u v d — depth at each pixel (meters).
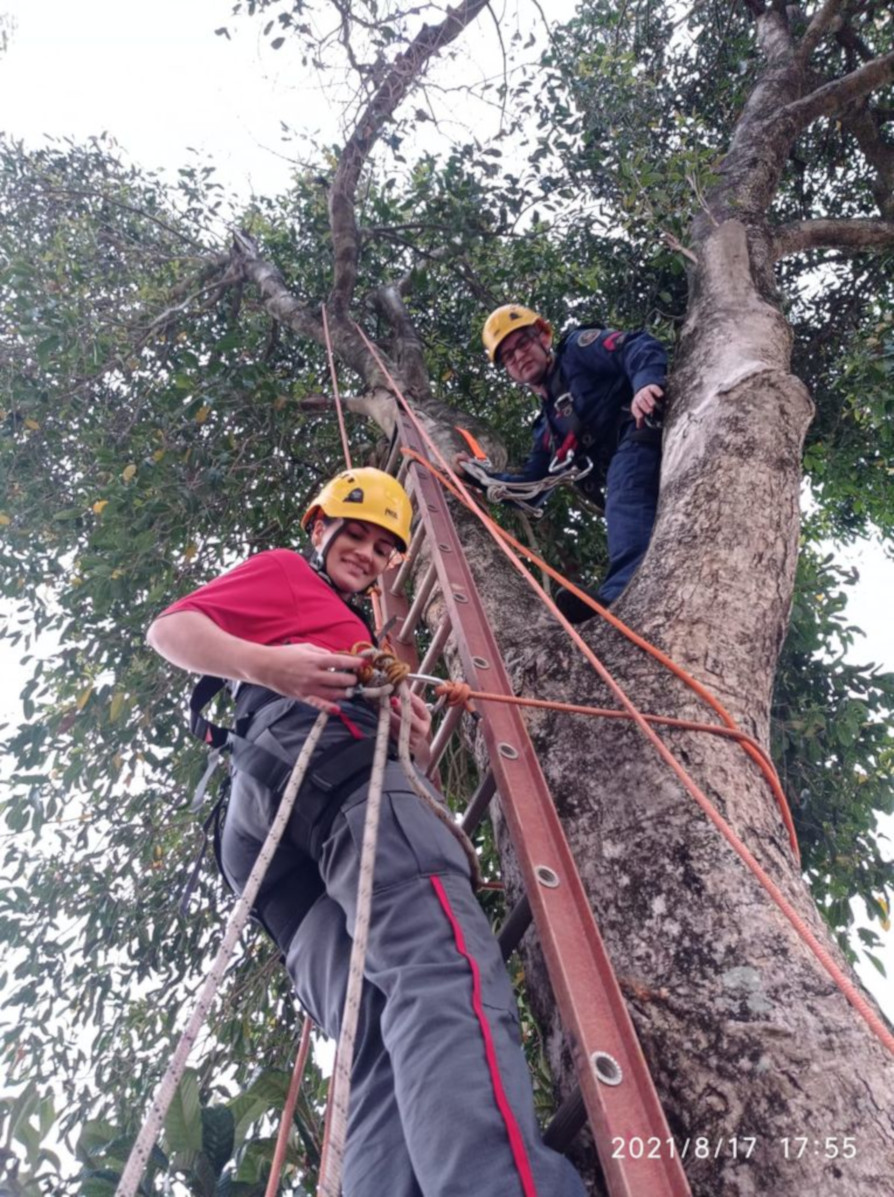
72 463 6.43
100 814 5.74
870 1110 1.42
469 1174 1.25
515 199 6.72
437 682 2.01
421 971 1.51
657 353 3.76
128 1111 4.97
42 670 5.66
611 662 2.41
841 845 5.22
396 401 5.07
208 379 5.77
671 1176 1.28
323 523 2.44
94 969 5.39
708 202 5.02
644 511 3.44
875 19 7.17
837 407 6.97
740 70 7.20
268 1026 5.30
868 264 7.14
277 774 1.84
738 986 1.62
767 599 2.56
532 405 6.92
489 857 5.27
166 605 5.96
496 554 3.43
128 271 7.37
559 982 1.54
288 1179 3.21
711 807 1.68
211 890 5.63
